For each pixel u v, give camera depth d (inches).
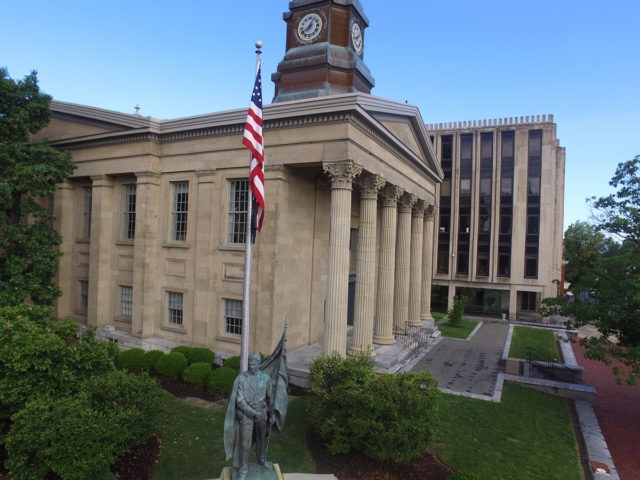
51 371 469.1
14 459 399.9
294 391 703.1
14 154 828.6
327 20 968.9
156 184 926.4
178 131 888.3
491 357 1011.3
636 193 653.3
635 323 626.8
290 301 847.1
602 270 663.1
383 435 451.8
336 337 720.3
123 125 927.0
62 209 1039.6
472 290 1963.6
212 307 861.8
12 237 826.8
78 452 388.2
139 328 911.7
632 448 595.2
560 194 1887.3
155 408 488.7
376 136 834.2
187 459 488.4
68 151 921.5
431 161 1232.2
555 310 711.7
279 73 1059.3
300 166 802.2
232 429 359.6
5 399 442.6
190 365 739.4
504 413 658.8
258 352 792.9
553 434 607.8
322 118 740.7
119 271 977.5
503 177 1815.9
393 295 1020.5
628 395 833.5
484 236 1846.7
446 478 458.9
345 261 733.9
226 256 847.7
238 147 836.0
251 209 486.0
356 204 1169.4
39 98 871.7
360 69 988.6
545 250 1742.1
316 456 501.4
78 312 1039.0
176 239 929.5
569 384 795.4
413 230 1208.8
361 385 508.1
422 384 554.9
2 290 810.8
